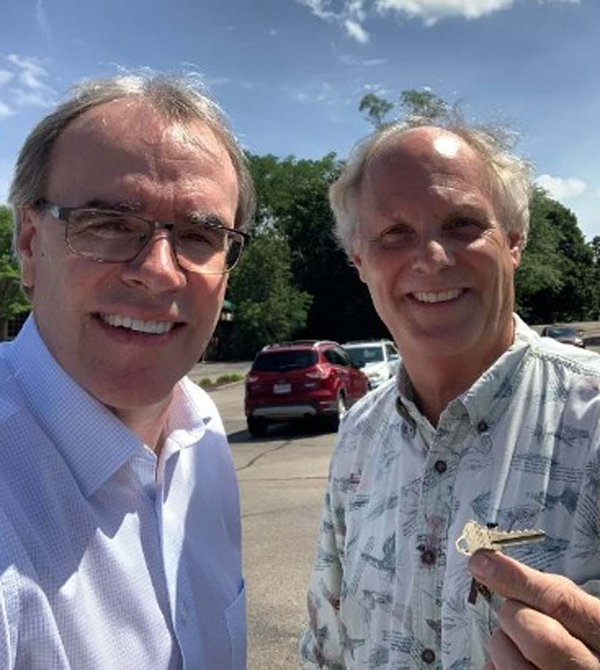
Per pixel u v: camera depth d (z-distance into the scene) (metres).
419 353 0.61
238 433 4.65
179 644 0.51
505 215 0.62
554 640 0.36
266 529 2.07
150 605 0.50
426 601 0.55
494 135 0.64
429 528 0.55
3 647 0.40
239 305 15.36
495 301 0.60
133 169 0.51
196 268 0.54
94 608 0.46
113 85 0.53
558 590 0.37
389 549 0.59
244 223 0.62
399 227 0.61
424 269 0.58
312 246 18.11
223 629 0.58
